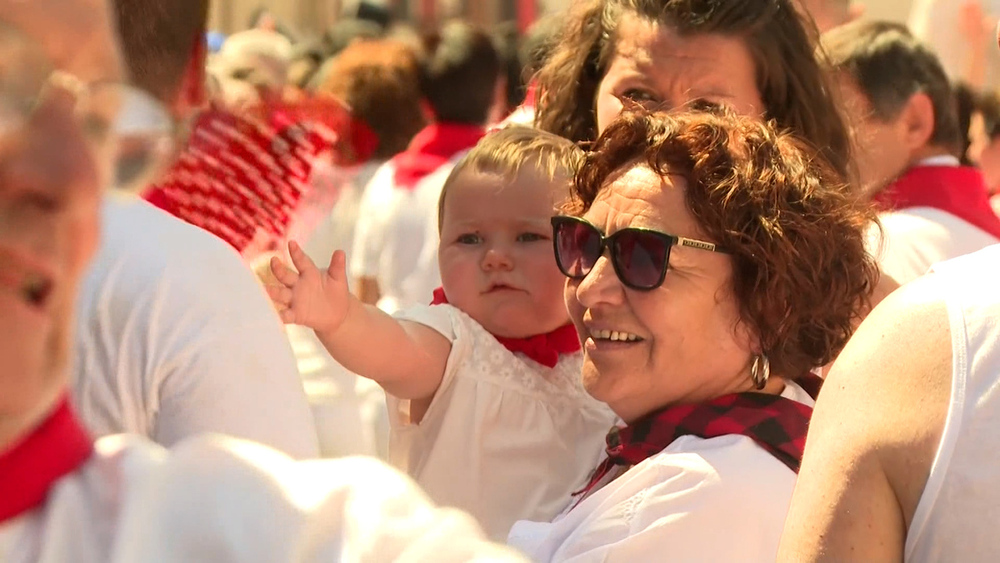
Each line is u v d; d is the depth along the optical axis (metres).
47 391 0.89
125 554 0.90
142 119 0.91
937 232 3.10
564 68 2.83
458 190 2.46
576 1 2.82
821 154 2.34
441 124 4.63
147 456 0.97
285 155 1.97
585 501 1.89
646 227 1.88
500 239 2.41
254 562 0.92
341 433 3.44
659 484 1.79
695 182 1.89
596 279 1.92
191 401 1.49
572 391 2.44
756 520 1.76
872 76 3.23
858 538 1.43
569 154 2.47
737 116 2.08
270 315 1.60
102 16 0.92
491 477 2.32
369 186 4.45
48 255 0.86
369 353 2.22
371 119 4.63
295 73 5.80
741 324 1.91
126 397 1.48
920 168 3.23
